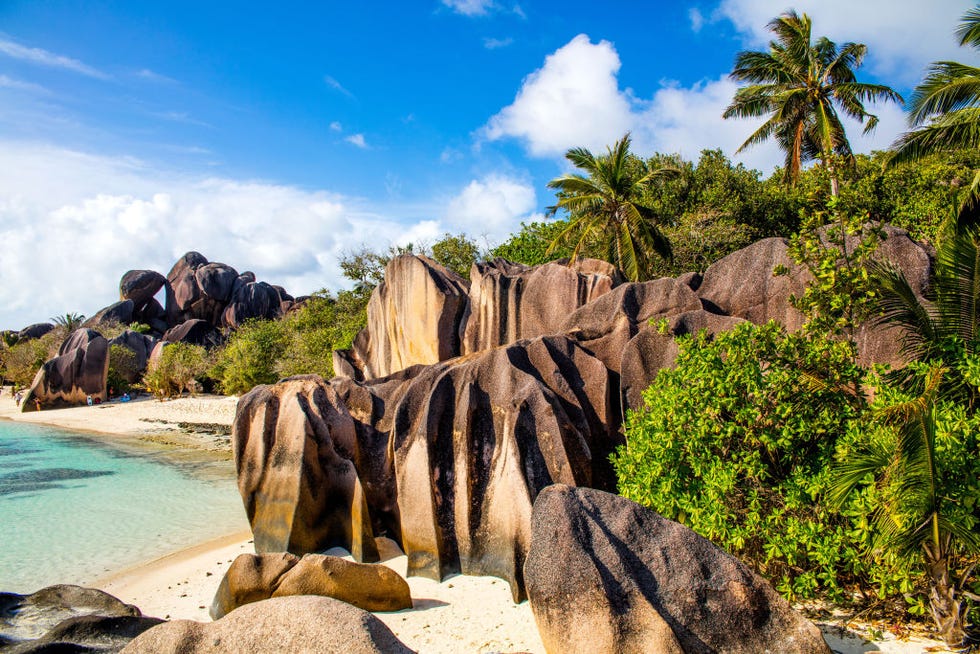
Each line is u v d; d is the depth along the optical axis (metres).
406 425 12.86
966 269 9.68
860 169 29.67
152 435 34.28
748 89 25.86
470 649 8.46
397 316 21.41
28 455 28.25
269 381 43.62
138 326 62.78
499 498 11.16
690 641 6.83
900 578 7.55
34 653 7.52
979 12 15.32
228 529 15.98
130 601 11.38
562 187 27.59
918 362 8.83
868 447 7.67
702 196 33.22
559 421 11.26
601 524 7.48
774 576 8.88
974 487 7.14
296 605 6.52
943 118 16.00
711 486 8.55
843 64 24.02
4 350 66.19
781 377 8.89
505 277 18.59
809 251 10.45
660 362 12.35
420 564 11.53
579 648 6.93
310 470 13.08
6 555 14.11
